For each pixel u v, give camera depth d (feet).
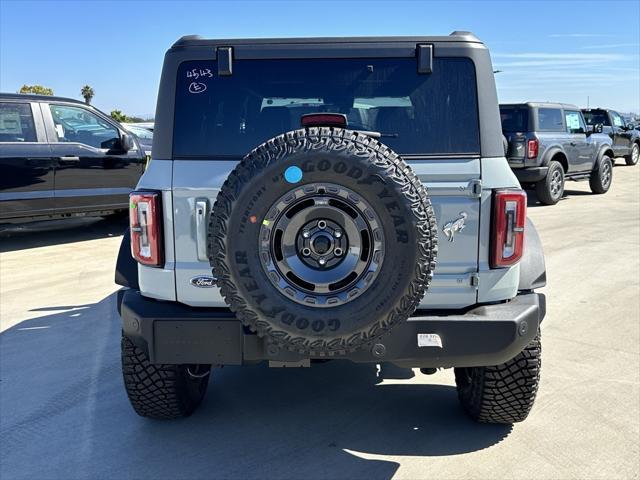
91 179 28.40
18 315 17.94
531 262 10.06
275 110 9.60
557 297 19.29
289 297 8.02
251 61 9.55
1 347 15.37
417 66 9.42
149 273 9.41
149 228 9.16
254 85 9.56
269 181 7.80
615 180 54.75
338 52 9.48
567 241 28.02
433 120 9.37
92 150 28.40
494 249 9.06
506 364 9.96
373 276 7.99
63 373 13.76
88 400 12.37
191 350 9.06
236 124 9.52
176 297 9.34
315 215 7.93
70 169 27.61
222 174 9.20
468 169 9.07
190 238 9.21
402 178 7.87
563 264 23.65
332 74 9.56
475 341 8.83
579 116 42.96
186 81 9.50
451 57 9.40
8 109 25.96
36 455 10.28
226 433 10.96
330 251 7.97
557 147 39.14
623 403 11.93
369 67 9.53
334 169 7.75
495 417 10.69
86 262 24.73
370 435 10.83
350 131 8.11
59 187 27.35
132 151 29.91
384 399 12.30
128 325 9.36
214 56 9.46
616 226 31.73
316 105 9.61
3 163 25.59
